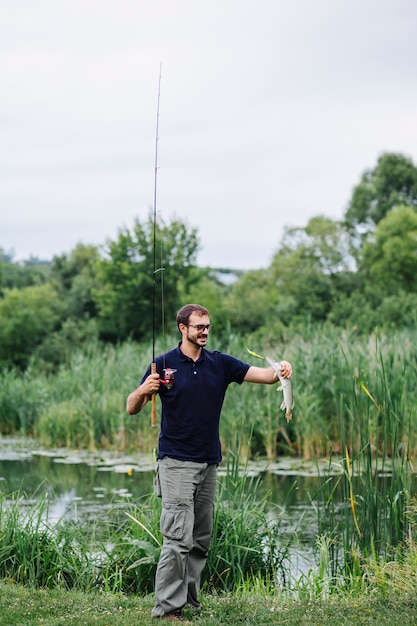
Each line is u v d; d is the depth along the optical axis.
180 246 37.66
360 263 55.19
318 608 6.23
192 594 6.36
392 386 13.74
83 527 9.80
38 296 44.12
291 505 11.44
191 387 6.14
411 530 8.13
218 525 8.12
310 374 16.73
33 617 6.17
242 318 40.66
